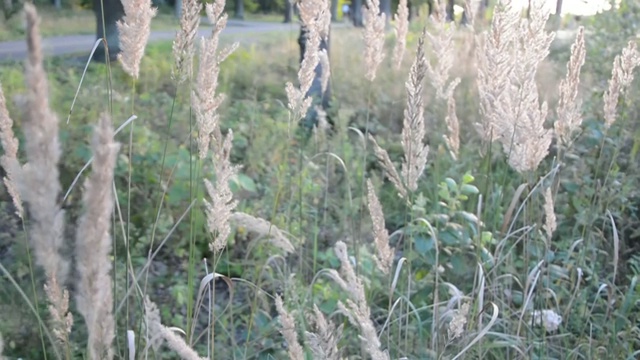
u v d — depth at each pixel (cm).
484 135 350
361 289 221
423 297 375
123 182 490
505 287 365
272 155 575
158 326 242
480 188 421
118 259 427
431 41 376
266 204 483
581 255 378
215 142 277
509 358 332
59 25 1611
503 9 302
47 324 343
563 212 465
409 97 295
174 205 479
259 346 362
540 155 314
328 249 422
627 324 354
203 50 273
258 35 1641
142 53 262
